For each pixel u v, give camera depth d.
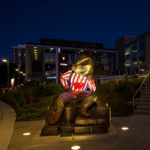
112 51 65.50
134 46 78.94
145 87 14.39
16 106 16.14
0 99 24.67
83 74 8.25
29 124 10.47
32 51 64.31
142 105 12.23
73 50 61.09
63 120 8.05
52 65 65.44
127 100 14.82
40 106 16.53
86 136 7.57
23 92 20.94
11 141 7.75
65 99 8.14
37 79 63.94
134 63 78.38
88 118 8.08
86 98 8.18
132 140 7.09
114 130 8.09
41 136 7.80
